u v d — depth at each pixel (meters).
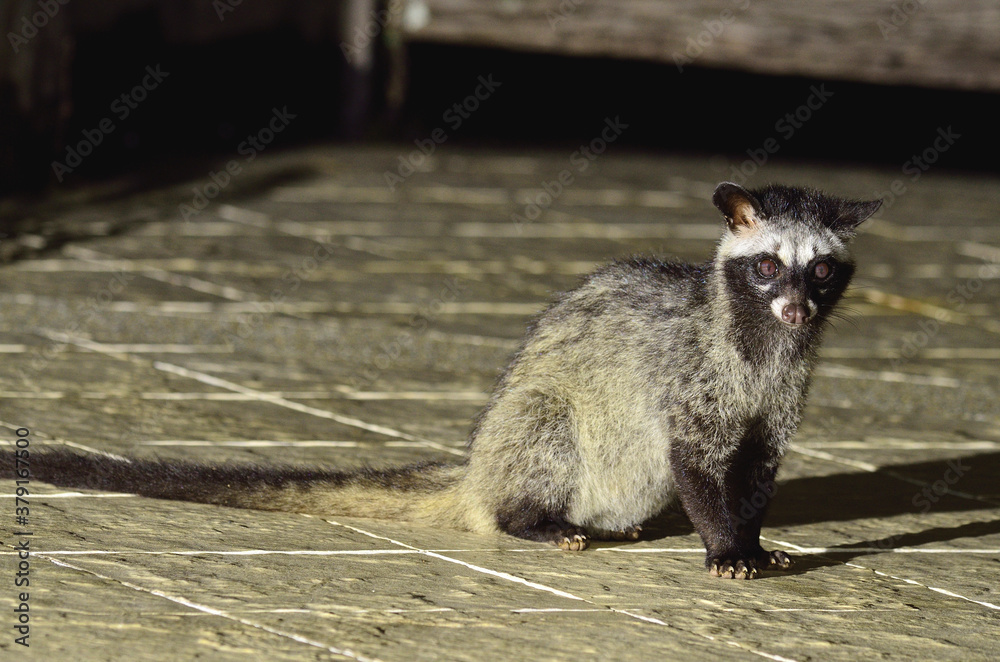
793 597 8.08
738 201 8.95
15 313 14.99
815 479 11.13
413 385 13.55
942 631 7.55
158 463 9.24
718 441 8.72
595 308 9.19
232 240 20.36
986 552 9.32
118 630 6.65
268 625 6.87
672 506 10.25
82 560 7.72
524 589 7.86
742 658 6.89
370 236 21.62
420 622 7.09
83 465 9.02
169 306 16.08
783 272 8.68
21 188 21.47
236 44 27.66
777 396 8.88
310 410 12.27
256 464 9.58
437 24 32.22
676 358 8.79
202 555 8.01
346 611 7.18
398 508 9.23
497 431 9.01
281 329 15.48
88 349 13.84
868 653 7.10
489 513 9.08
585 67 37.44
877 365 15.67
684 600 7.88
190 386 12.76
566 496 9.02
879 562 8.98
